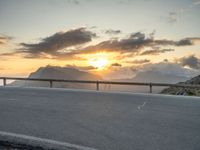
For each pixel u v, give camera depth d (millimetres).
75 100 15531
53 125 9430
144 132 8617
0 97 16656
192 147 7250
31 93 19062
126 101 15250
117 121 10125
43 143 7176
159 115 11266
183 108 12953
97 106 13469
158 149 7086
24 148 6781
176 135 8305
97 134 8367
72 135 8234
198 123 9859
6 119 10281
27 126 9234
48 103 14250
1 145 6965
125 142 7609
